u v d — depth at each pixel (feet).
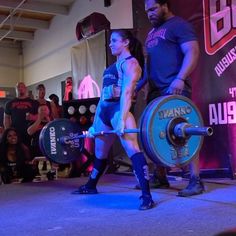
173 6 15.01
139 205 8.87
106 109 9.66
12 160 14.55
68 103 15.87
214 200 9.15
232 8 13.37
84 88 17.75
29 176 14.75
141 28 16.33
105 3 27.48
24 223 7.59
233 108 13.34
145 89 12.51
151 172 12.45
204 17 14.14
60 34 36.24
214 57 13.85
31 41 43.19
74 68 18.57
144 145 8.47
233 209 8.17
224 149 13.53
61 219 7.81
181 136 8.51
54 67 37.81
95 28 17.66
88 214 8.18
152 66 10.46
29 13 36.55
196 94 14.24
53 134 11.32
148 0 10.43
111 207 8.79
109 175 14.69
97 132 9.77
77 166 15.58
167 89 10.05
